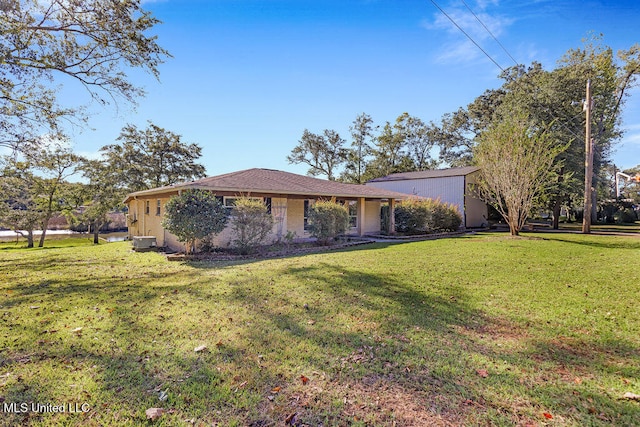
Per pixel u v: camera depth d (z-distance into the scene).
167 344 3.33
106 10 8.23
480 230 20.94
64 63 8.72
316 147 34.62
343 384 2.61
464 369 2.86
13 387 2.54
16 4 7.48
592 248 10.85
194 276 6.70
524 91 21.27
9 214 18.14
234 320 4.02
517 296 5.11
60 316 4.19
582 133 20.44
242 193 11.40
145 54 9.20
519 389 2.56
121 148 25.27
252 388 2.55
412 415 2.24
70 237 25.94
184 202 9.59
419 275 6.59
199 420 2.19
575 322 4.01
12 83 8.41
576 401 2.41
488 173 15.05
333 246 11.66
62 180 19.78
